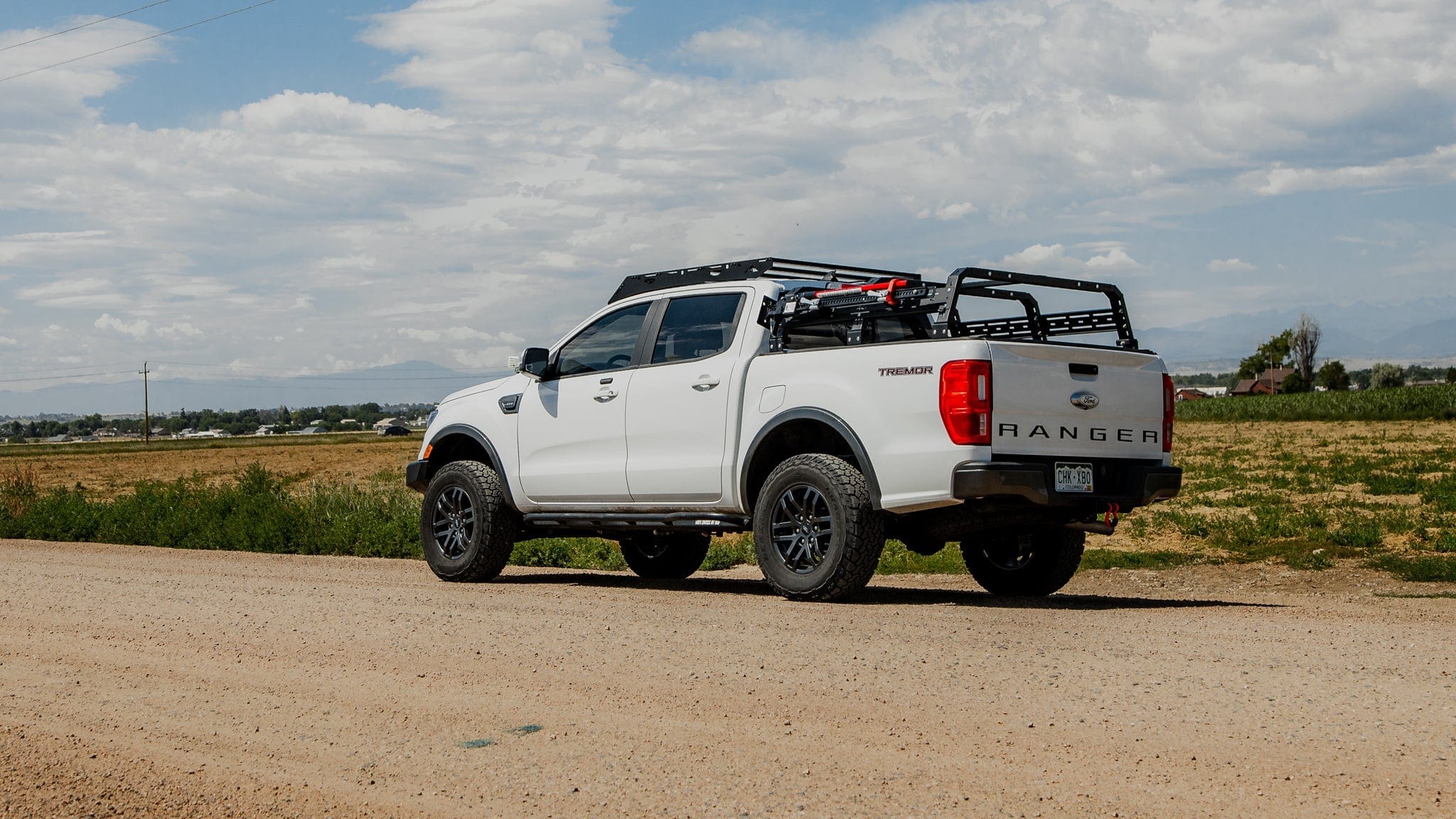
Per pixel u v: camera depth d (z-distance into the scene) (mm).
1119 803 3217
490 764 3744
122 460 64500
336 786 3582
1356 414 49906
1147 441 7441
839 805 3256
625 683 4836
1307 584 9922
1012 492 6605
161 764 3838
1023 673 4859
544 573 10672
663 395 8156
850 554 6988
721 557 11812
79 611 7348
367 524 14016
